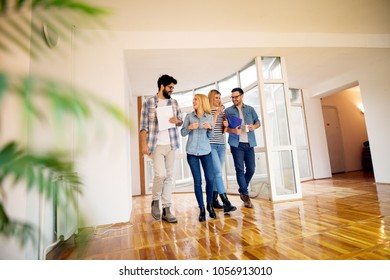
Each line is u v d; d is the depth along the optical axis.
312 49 3.18
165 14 2.45
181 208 2.79
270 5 2.46
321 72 4.23
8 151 0.49
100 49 2.45
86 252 1.44
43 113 0.44
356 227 1.64
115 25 2.55
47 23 0.55
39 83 0.43
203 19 2.60
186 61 3.15
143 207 3.09
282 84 3.29
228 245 1.44
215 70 3.56
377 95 3.88
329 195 3.03
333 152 6.06
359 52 3.45
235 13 2.54
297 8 2.55
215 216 2.14
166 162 2.23
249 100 3.49
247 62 3.36
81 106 0.43
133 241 1.64
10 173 0.50
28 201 1.06
